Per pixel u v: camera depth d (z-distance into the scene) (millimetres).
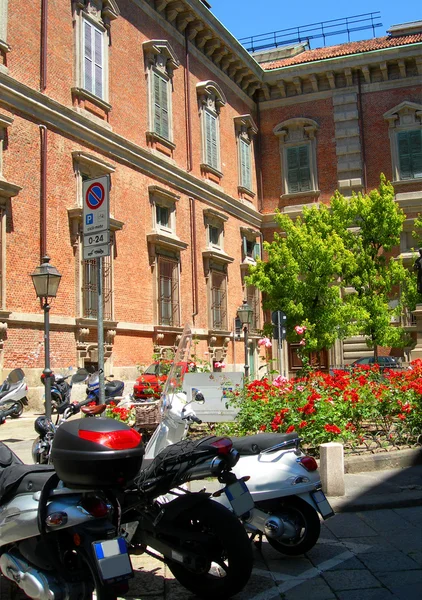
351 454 9578
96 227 8219
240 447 5973
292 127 33062
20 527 4414
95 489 4195
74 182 19812
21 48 18359
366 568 5434
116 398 10570
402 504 7434
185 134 27031
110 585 3867
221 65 30656
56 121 19250
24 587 4348
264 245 26266
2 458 5016
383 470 9047
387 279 26469
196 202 27078
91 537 4059
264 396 10078
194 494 4633
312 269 25250
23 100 18000
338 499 7508
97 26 21703
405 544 6051
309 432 9281
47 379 12750
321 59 32344
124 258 21953
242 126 32031
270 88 33719
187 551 4527
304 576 5297
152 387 13211
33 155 18312
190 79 27828
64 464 4219
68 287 19188
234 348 27703
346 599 4773
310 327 24609
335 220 26906
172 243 24172
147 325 22688
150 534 4742
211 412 10273
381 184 27156
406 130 31312
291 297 25453
